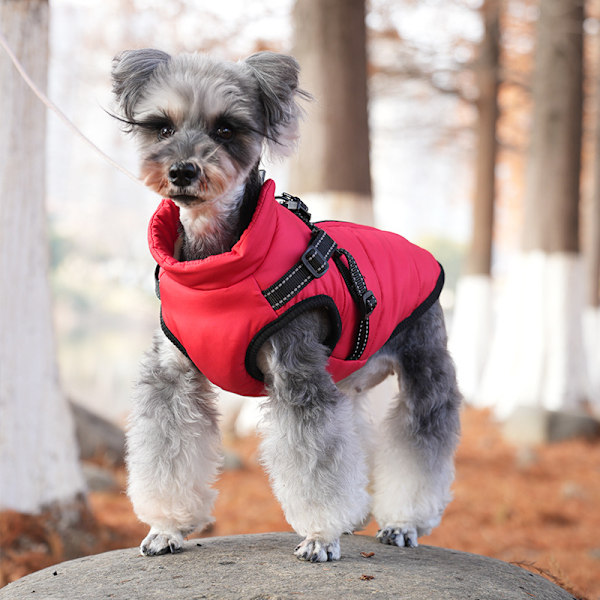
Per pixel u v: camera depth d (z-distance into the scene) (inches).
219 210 55.9
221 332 55.2
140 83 56.4
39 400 80.1
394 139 273.4
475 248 231.8
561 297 174.4
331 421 55.4
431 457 61.9
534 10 225.6
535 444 161.0
